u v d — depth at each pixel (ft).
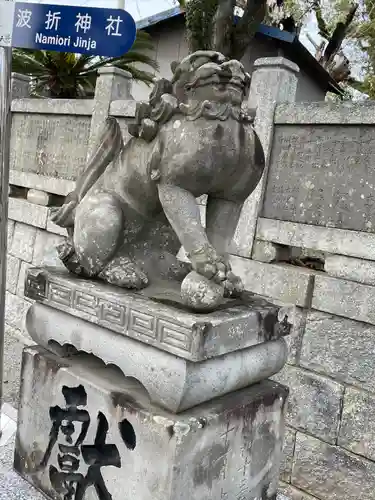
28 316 6.63
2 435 7.75
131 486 5.22
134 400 5.33
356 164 10.16
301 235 10.78
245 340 5.42
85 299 5.74
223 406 5.48
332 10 32.01
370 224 9.93
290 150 11.10
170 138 5.24
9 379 15.93
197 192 5.45
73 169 16.35
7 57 6.88
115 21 7.57
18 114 18.45
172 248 6.50
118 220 5.80
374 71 36.27
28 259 17.25
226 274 5.19
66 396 5.98
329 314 10.36
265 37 31.65
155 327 5.04
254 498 6.15
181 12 31.83
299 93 36.94
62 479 5.95
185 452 4.92
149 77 29.35
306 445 10.62
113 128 6.39
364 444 9.86
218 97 5.12
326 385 10.36
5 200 7.25
